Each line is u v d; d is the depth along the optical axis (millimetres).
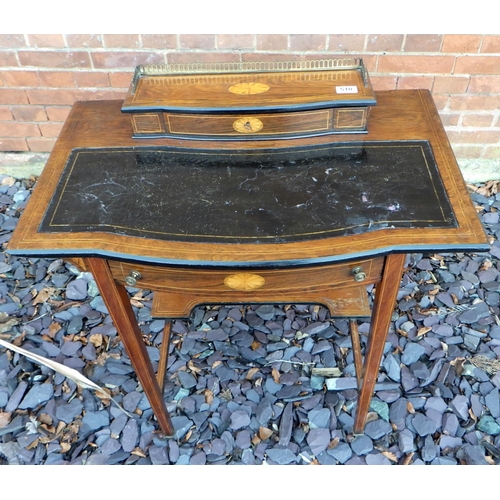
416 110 1357
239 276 1133
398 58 1916
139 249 1046
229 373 1704
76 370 1646
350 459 1516
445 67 1935
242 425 1584
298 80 1327
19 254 1053
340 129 1289
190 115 1261
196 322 1843
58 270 2023
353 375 1691
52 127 2250
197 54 1947
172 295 1530
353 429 1556
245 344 1776
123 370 1721
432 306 1865
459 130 2146
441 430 1561
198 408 1638
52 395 1663
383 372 1695
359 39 1870
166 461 1526
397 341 1770
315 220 1083
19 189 2371
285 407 1621
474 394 1623
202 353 1762
